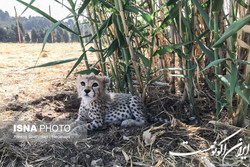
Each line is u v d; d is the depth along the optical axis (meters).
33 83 1.55
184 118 1.14
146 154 0.89
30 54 2.87
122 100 1.13
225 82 0.90
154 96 1.35
